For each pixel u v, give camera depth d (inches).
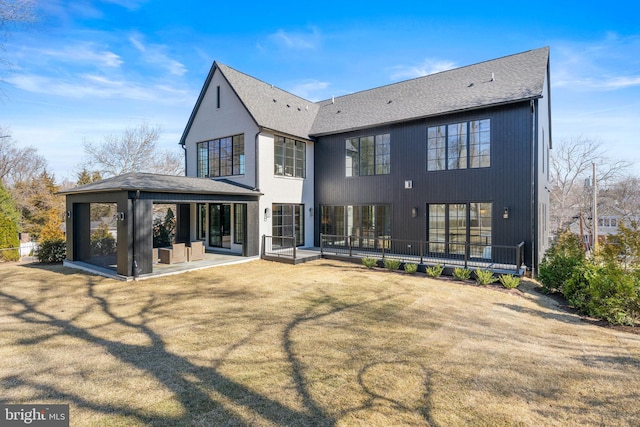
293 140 598.5
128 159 1143.0
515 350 199.2
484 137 449.7
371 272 438.6
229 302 296.7
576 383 158.9
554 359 187.3
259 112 560.1
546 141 598.5
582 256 357.7
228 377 161.3
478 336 222.2
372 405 138.0
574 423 127.8
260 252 538.6
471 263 437.4
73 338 210.7
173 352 189.8
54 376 161.5
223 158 593.9
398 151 526.6
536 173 421.4
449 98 497.7
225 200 482.6
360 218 580.1
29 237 954.7
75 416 129.7
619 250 293.0
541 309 296.8
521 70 472.4
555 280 342.0
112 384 154.3
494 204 439.5
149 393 146.8
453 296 325.1
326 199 621.0
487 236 449.7
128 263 379.6
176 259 477.1
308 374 164.4
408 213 515.5
